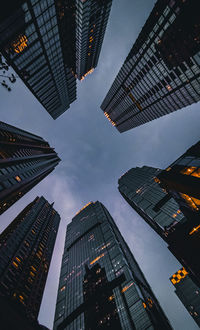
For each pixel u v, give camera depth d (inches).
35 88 2994.6
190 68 2112.5
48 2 1796.3
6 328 1427.2
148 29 2326.5
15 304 2402.8
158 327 2662.4
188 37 1811.0
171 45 2087.8
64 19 2361.0
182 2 1688.0
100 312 3282.5
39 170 3319.4
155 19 2138.3
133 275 3993.6
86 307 3614.7
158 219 4197.8
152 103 3607.3
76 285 4409.5
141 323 2652.6
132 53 3004.4
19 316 1688.0
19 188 2201.0
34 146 3964.1
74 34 2913.4
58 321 3732.8
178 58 2124.8
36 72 2610.7
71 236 7204.7
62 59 2869.1
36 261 3555.6
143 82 3272.6
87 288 4033.0
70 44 3002.0
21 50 2039.9
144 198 5334.6
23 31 1814.7
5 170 2094.0
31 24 1822.1
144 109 4077.3
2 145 2502.5
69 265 5526.6
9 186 1941.4
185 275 5334.6
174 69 2353.6
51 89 3329.2
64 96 3976.4
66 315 3730.3
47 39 2193.7
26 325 1684.3
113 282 3649.1
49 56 2491.4
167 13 1926.7
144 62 2842.0
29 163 3061.0
